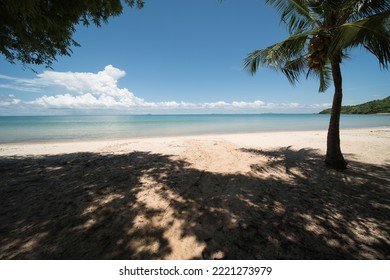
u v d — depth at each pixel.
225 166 6.64
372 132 17.22
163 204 3.95
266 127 29.64
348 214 3.69
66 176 5.61
